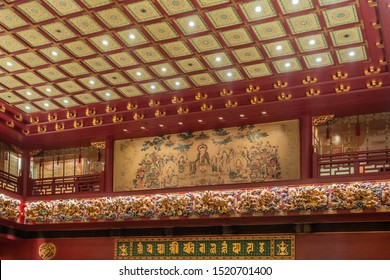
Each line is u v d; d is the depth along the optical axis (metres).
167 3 15.90
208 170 22.61
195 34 17.36
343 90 19.47
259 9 15.96
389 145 20.62
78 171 25.38
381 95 19.47
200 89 20.70
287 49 17.94
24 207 23.97
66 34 17.59
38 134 24.12
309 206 19.45
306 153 20.80
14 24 17.05
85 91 21.27
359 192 18.81
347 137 21.28
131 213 22.17
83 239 23.52
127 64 19.30
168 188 22.11
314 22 16.45
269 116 21.55
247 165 22.00
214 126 22.75
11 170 24.66
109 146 24.16
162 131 23.48
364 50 17.70
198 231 21.66
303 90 19.95
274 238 20.48
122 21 16.83
